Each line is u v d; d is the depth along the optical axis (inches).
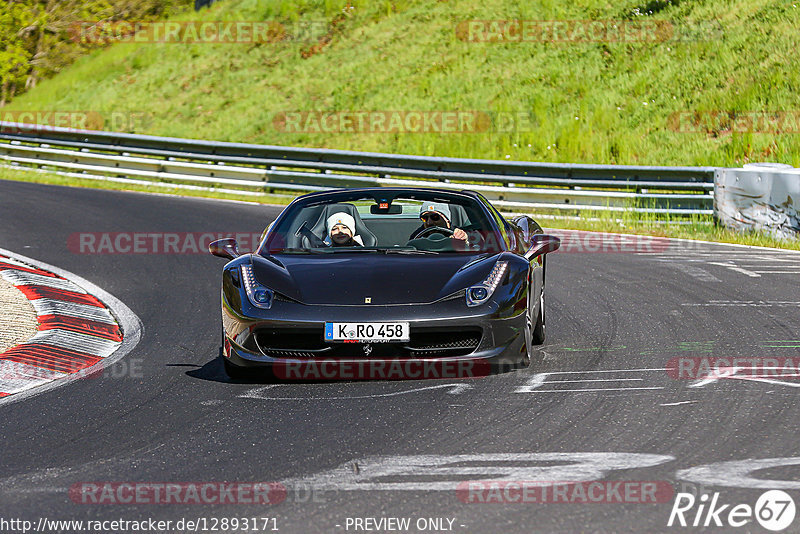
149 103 4520.2
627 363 926.4
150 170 2930.6
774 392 794.8
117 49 5270.7
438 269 896.9
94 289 1432.1
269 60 4655.5
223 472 619.2
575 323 1151.6
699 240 1988.2
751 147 3174.2
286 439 693.3
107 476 616.1
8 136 3248.0
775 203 1969.7
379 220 1077.1
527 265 917.8
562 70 4001.0
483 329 850.8
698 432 683.4
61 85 4995.1
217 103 4389.8
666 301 1283.2
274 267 911.0
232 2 5359.3
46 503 565.0
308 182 2731.3
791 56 3663.9
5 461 655.8
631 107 3656.5
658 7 4296.3
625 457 628.4
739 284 1413.6
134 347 1069.8
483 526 510.9
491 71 4119.1
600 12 4372.5
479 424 717.3
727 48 3833.7
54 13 5457.7
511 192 2432.3
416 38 4530.0
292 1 5039.4
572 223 2234.3
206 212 2337.6
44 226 2080.5
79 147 3088.1
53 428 742.5
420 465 621.3
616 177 2368.4
